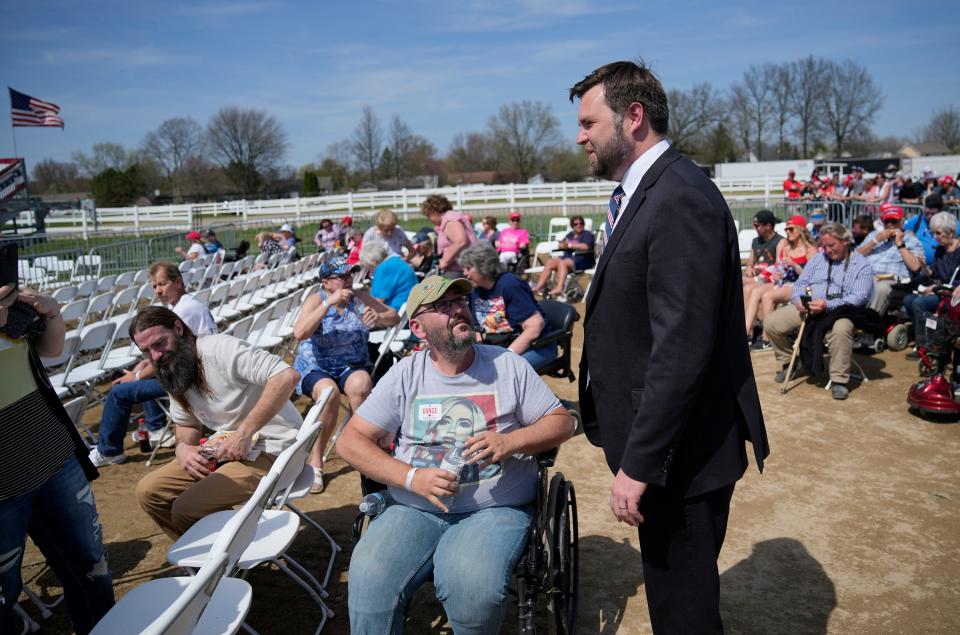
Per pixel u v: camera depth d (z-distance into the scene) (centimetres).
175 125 6394
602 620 326
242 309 1034
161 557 398
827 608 329
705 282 203
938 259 711
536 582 262
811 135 6538
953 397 546
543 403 286
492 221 1388
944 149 7169
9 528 247
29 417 255
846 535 393
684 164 218
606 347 231
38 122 2089
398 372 286
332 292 490
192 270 1255
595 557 381
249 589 263
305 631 326
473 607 244
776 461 495
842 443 521
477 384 282
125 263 1642
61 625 338
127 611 255
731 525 411
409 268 627
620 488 215
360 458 274
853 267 611
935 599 331
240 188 6316
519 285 511
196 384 352
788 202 1343
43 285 1420
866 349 751
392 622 251
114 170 5356
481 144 6631
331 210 3042
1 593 248
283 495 330
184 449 342
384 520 272
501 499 277
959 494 434
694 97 5578
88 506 277
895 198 1598
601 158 229
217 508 330
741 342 225
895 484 452
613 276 224
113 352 708
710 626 230
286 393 348
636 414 218
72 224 3080
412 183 6762
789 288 745
